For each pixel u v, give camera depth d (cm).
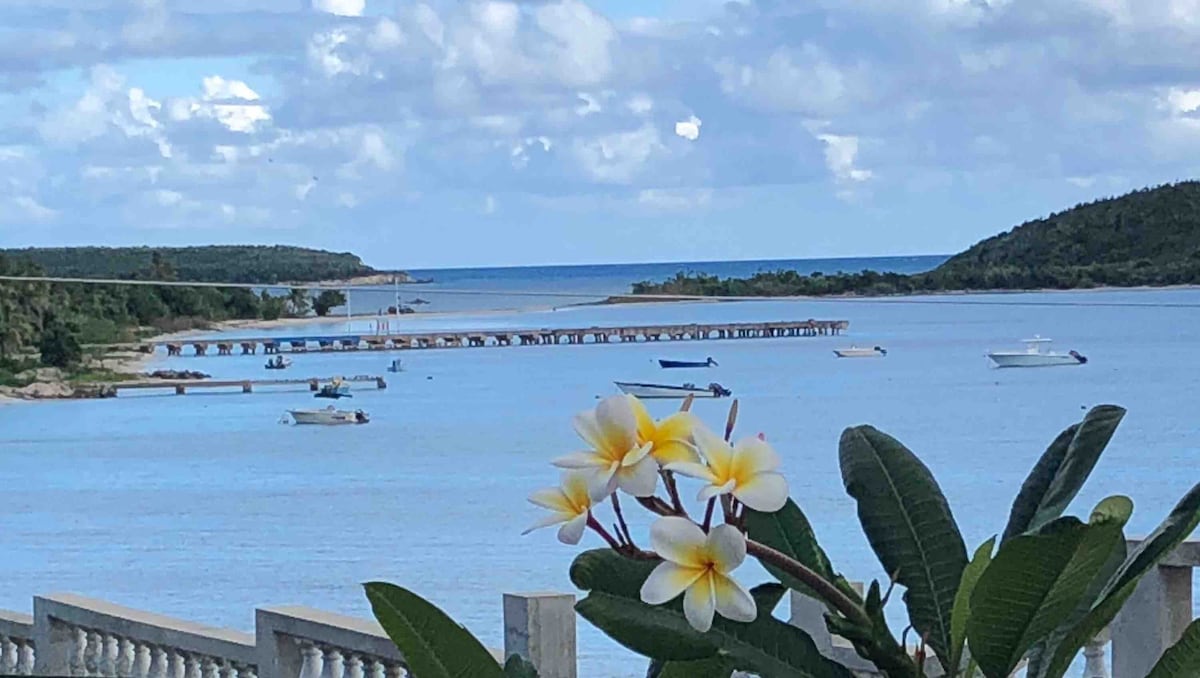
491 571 1784
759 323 6612
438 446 4081
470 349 7531
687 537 161
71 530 2647
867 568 697
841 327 6588
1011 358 4928
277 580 2014
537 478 3156
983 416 3450
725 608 158
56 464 3706
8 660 802
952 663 177
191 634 678
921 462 197
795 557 189
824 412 3978
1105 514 155
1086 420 199
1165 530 173
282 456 3988
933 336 7175
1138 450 2138
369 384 6288
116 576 2131
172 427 4756
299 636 616
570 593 534
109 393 4803
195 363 5953
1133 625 497
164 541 2452
